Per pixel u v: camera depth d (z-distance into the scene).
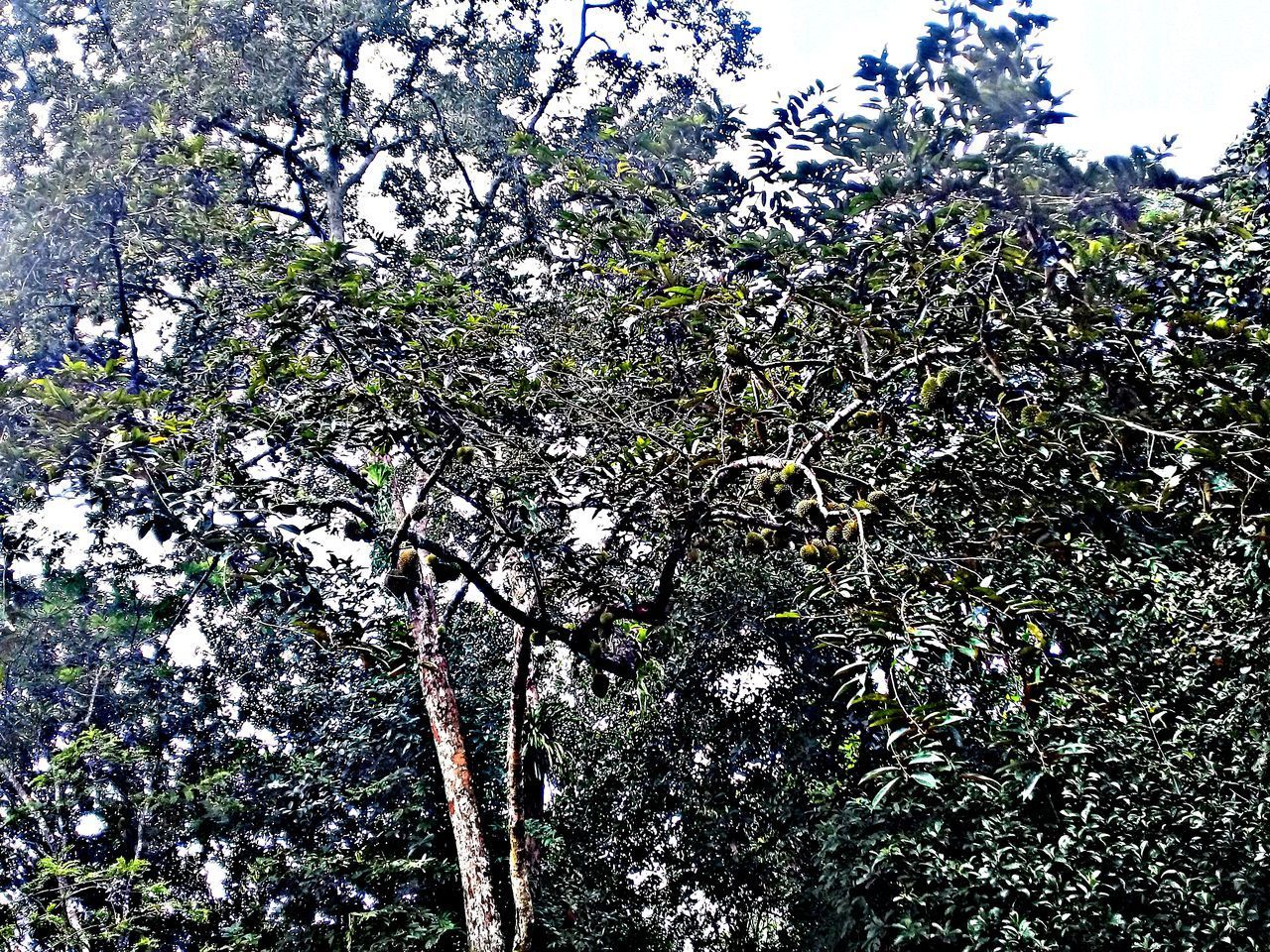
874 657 3.81
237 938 15.76
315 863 16.02
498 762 15.72
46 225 11.09
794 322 5.88
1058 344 4.59
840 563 4.27
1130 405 4.43
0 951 13.17
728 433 5.94
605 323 7.91
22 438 7.91
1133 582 5.14
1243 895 9.52
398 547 6.96
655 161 7.09
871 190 5.37
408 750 16.08
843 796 15.42
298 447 7.83
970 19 4.85
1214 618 7.47
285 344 7.86
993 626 4.15
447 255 13.75
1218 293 5.02
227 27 14.67
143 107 13.42
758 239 5.59
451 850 16.09
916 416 5.16
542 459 7.29
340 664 17.16
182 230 11.46
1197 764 9.07
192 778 18.81
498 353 7.85
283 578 7.20
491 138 15.09
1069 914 10.52
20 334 11.45
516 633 9.24
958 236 5.14
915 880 13.05
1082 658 4.74
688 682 17.38
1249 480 4.04
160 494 6.90
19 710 17.36
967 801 11.24
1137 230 4.87
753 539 5.27
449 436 7.30
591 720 18.11
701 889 18.42
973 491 4.89
